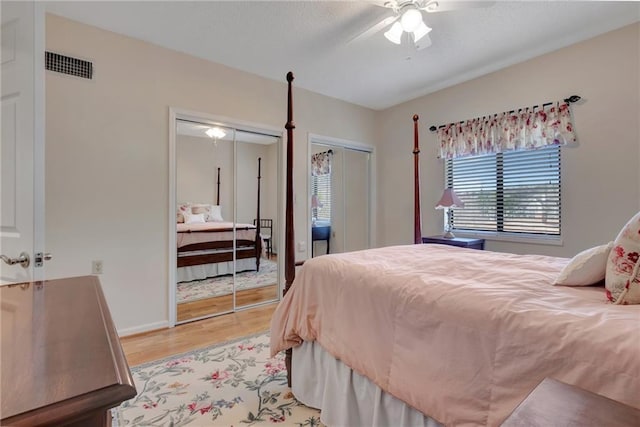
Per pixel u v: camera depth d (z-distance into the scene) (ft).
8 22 4.85
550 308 3.19
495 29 8.08
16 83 4.79
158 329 8.91
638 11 7.38
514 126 9.95
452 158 11.94
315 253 13.08
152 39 8.61
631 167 7.95
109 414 2.11
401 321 3.99
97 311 2.69
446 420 3.30
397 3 6.37
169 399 5.68
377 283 4.46
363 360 4.29
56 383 1.59
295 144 11.99
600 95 8.39
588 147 8.63
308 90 12.26
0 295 3.11
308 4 7.16
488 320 3.20
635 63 7.84
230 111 10.25
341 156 13.87
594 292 3.81
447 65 10.13
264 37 8.53
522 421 1.77
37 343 2.04
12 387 1.53
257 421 5.11
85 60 7.84
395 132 13.94
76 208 7.75
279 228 11.73
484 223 11.16
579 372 2.53
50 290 3.30
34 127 4.65
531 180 9.96
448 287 3.89
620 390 2.32
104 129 8.09
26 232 4.69
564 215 9.13
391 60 9.82
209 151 10.16
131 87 8.48
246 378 6.39
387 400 4.15
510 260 5.69
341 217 13.82
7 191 4.84
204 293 10.18
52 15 7.44
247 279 11.19
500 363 3.02
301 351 5.59
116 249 8.29
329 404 4.92
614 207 8.23
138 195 8.59
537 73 9.55
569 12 7.39
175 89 9.19
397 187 13.87
